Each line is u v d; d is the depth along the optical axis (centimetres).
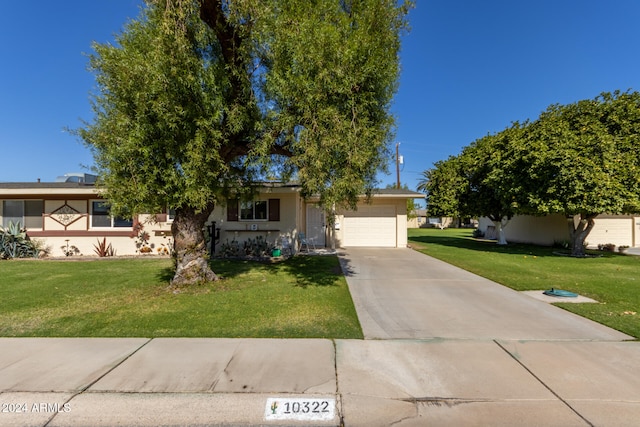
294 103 572
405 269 959
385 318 504
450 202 1792
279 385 306
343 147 547
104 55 572
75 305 566
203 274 725
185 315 510
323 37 542
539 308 558
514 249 1591
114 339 412
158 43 540
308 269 952
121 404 279
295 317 503
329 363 350
